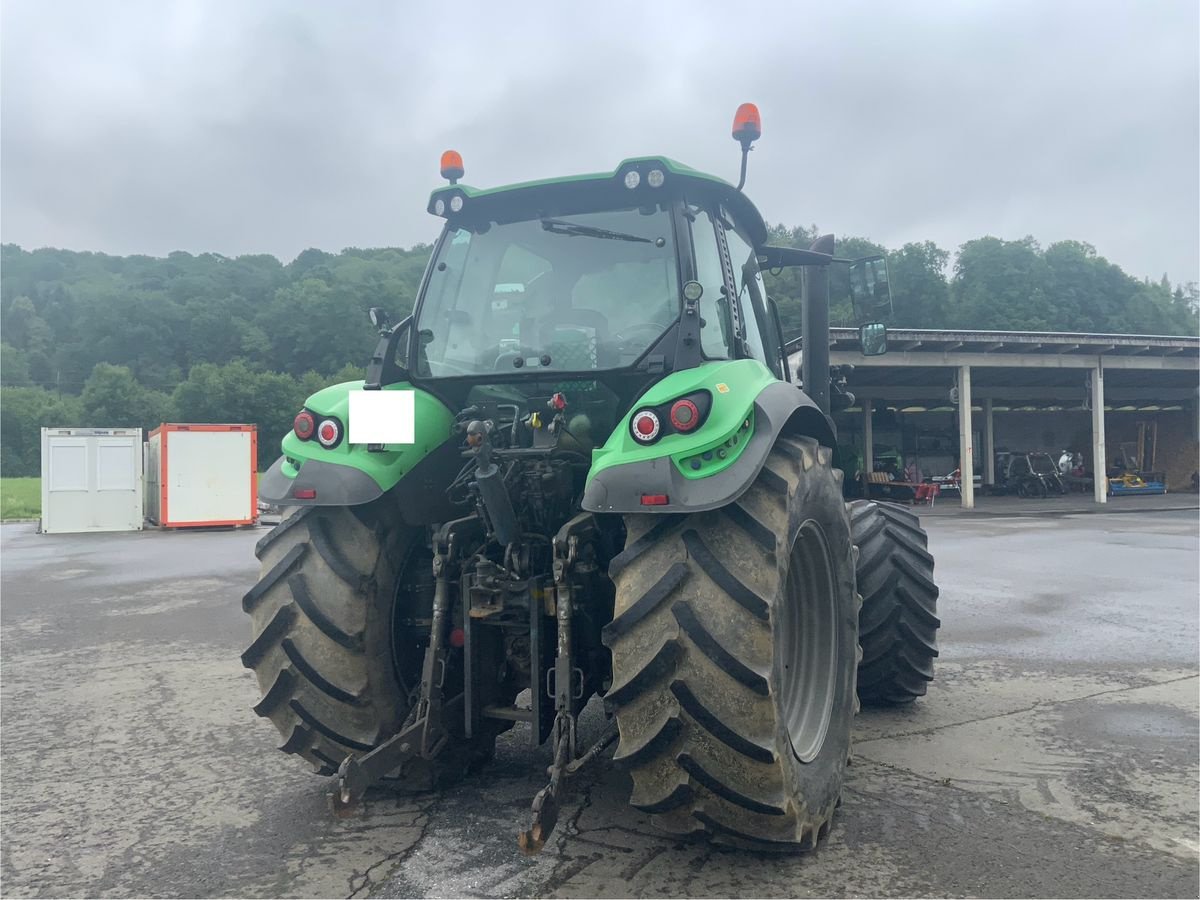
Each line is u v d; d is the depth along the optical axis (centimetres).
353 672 329
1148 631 710
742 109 361
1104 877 291
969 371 2475
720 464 268
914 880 288
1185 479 3334
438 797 364
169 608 887
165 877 297
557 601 302
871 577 474
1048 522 1884
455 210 367
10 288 15000
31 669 618
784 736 273
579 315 349
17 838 331
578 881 287
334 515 341
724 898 276
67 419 9019
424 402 355
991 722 467
